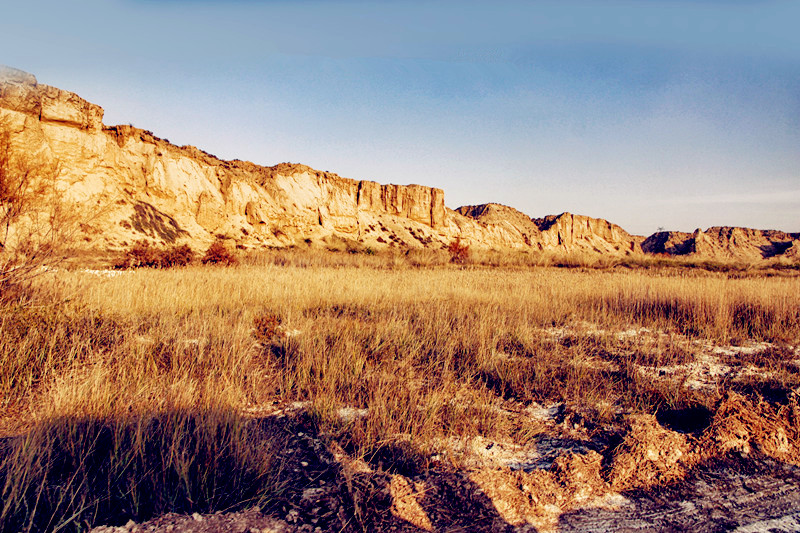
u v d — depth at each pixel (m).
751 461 3.77
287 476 3.25
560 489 3.26
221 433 3.45
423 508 2.95
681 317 9.16
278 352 6.33
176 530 2.59
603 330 8.35
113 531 2.56
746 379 5.53
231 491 2.96
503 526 2.84
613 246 112.62
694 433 4.04
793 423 4.24
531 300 10.29
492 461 3.60
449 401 4.60
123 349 5.29
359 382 5.00
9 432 3.59
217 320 7.28
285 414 4.33
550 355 6.49
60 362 4.82
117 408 3.58
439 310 8.54
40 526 2.56
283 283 11.30
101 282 8.73
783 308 8.76
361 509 2.89
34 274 6.37
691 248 123.19
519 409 4.70
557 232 100.19
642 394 5.03
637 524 2.92
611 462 3.56
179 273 12.60
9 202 6.18
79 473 3.05
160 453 3.18
